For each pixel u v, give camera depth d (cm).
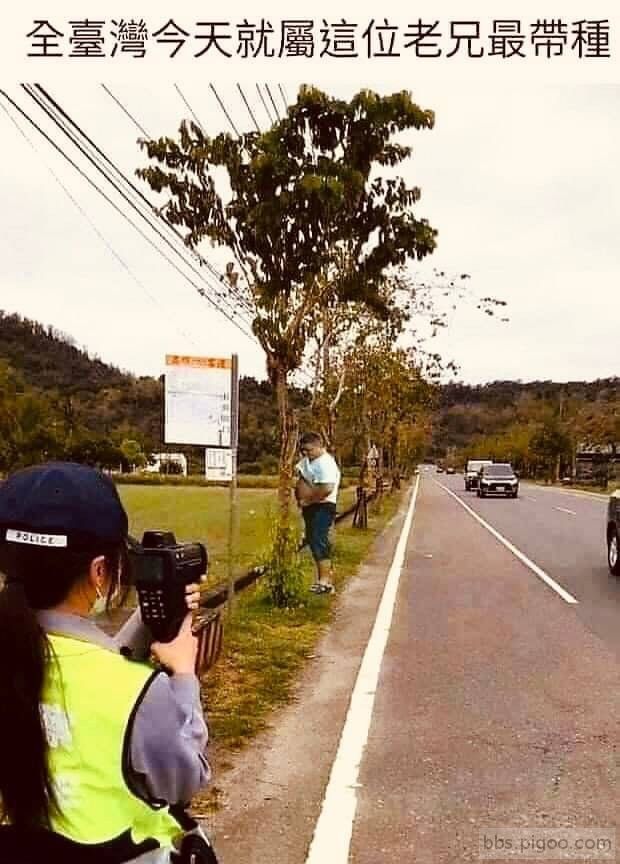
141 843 202
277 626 1024
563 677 833
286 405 1101
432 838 488
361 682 805
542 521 2806
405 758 612
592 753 625
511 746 639
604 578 1487
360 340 2184
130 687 204
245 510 2523
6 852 198
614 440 7894
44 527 208
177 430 879
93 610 227
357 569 1566
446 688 790
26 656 200
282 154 987
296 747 632
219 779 569
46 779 198
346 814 518
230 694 754
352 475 5325
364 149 1013
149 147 998
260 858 463
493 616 1132
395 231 1075
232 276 1060
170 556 235
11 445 2470
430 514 3136
